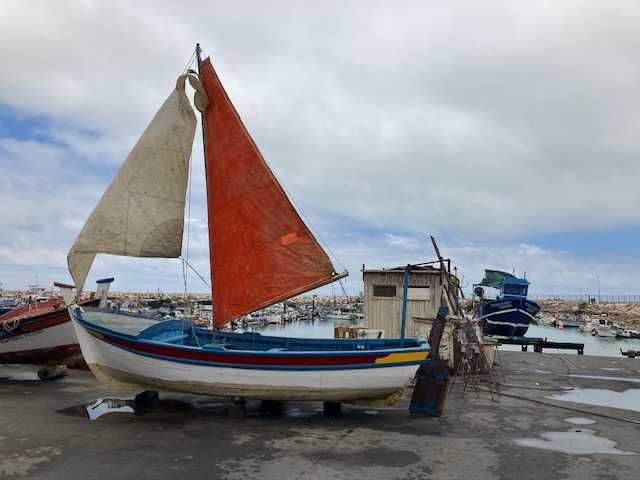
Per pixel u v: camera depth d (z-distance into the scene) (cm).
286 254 1130
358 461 722
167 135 1101
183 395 1185
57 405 1052
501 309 2970
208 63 1173
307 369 966
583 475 675
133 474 653
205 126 1181
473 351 1448
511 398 1187
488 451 779
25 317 1369
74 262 1063
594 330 5838
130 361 1034
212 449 767
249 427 905
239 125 1146
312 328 5941
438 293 1695
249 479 644
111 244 1055
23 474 646
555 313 9075
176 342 1157
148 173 1081
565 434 880
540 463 723
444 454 761
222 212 1158
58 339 1359
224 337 1220
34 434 828
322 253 1131
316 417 995
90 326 1062
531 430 905
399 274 1748
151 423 916
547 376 1503
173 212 1098
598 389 1302
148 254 1077
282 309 7888
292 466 695
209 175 1175
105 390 1223
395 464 712
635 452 779
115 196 1064
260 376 973
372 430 898
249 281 1134
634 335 5400
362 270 1788
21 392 1194
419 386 1027
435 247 1545
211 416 982
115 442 792
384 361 969
